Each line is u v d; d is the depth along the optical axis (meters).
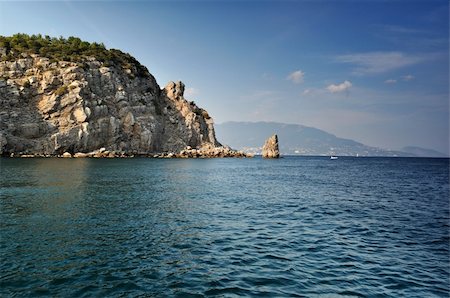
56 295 10.66
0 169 52.47
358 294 11.63
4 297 10.40
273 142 174.88
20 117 94.31
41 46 119.62
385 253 16.39
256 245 17.03
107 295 10.80
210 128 162.12
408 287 12.36
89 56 120.75
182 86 159.00
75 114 101.94
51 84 102.56
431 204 32.84
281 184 48.31
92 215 22.41
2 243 15.73
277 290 11.69
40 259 13.82
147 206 26.50
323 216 25.27
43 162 70.94
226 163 103.19
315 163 138.62
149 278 12.31
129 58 143.38
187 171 65.69
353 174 75.19
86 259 14.04
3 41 112.00
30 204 25.22
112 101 116.50
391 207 30.50
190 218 22.75
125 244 16.36
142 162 86.44
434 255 16.25
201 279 12.39
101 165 68.88
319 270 13.79
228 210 26.22
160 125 132.25
